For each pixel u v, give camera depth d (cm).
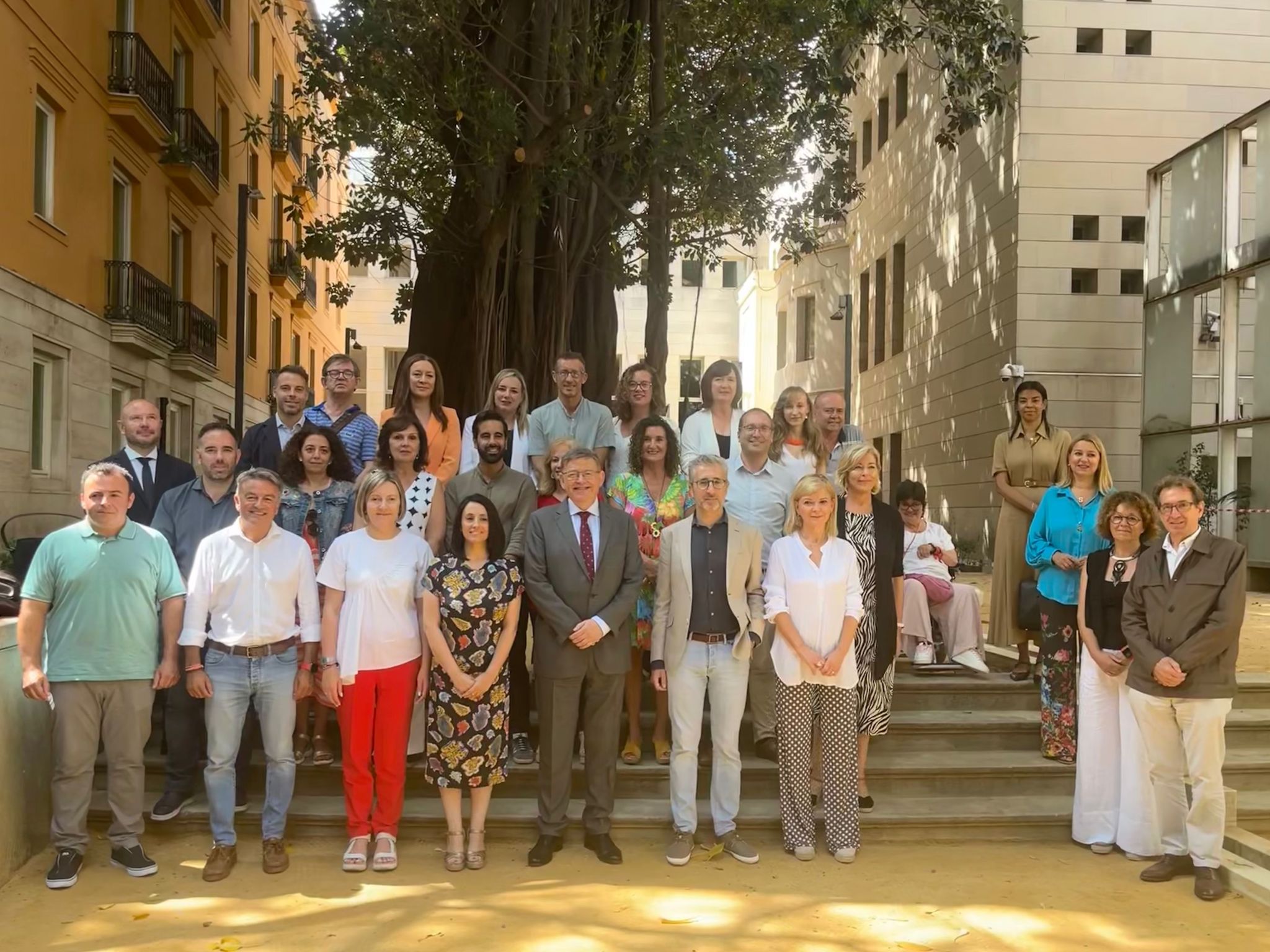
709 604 493
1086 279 1808
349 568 474
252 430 608
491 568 472
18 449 1224
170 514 522
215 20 1938
